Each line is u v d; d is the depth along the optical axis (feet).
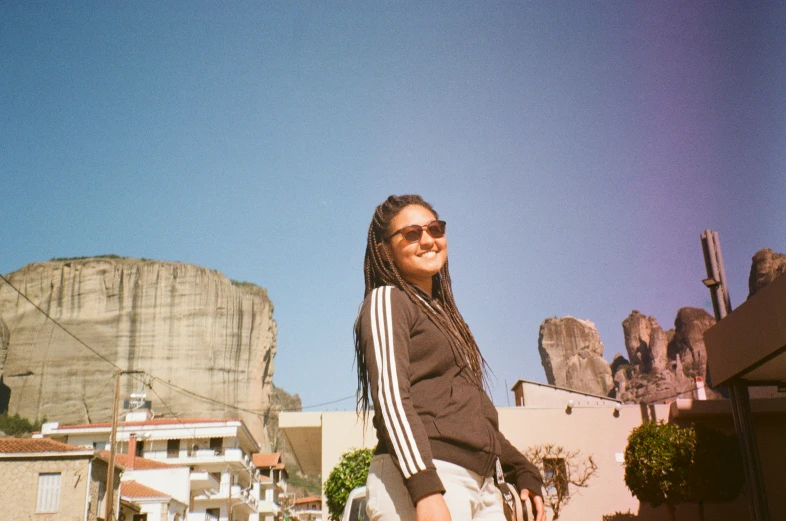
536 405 106.42
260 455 258.16
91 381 487.61
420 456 5.86
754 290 408.05
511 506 6.90
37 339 494.18
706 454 68.95
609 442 88.69
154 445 200.44
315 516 287.89
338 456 88.53
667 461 69.62
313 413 91.25
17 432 458.09
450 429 6.28
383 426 6.09
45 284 506.48
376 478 6.41
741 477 69.05
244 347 529.04
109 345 497.46
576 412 89.66
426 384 6.55
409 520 6.09
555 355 618.44
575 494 86.22
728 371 46.88
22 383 484.33
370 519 6.44
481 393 6.82
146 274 517.14
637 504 86.17
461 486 6.17
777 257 407.44
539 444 88.33
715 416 86.84
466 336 7.46
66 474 101.14
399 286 7.15
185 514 151.12
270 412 549.95
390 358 6.26
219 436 200.75
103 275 511.40
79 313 502.38
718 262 60.70
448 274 7.95
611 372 611.47
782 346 40.06
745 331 44.32
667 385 532.73
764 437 84.12
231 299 532.73
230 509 174.60
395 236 7.38
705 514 83.35
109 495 98.32
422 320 6.75
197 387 499.92
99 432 202.59
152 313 509.76
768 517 45.91
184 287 518.37
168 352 502.38
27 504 98.84
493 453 6.43
